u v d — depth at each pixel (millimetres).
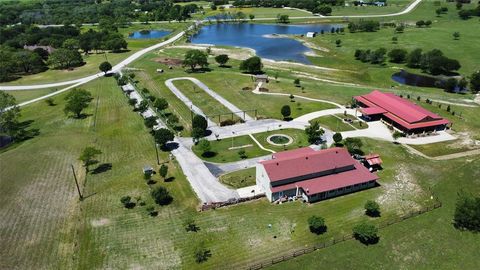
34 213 74375
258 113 121125
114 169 90562
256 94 138375
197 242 65438
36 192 81312
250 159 93438
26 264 61719
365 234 63438
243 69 167500
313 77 166375
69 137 108688
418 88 150125
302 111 121938
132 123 116812
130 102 129125
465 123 112875
